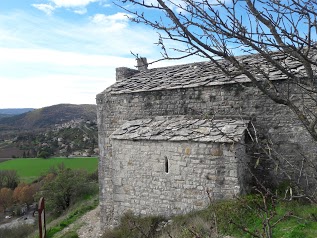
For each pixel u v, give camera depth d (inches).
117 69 557.3
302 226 262.5
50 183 977.5
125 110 480.7
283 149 355.6
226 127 357.7
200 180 359.3
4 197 1407.5
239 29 88.7
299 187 107.2
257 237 109.0
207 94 403.2
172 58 93.7
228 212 303.3
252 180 366.6
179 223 344.2
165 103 440.1
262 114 366.9
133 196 414.6
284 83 319.6
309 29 88.6
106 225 505.0
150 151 398.6
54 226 600.4
